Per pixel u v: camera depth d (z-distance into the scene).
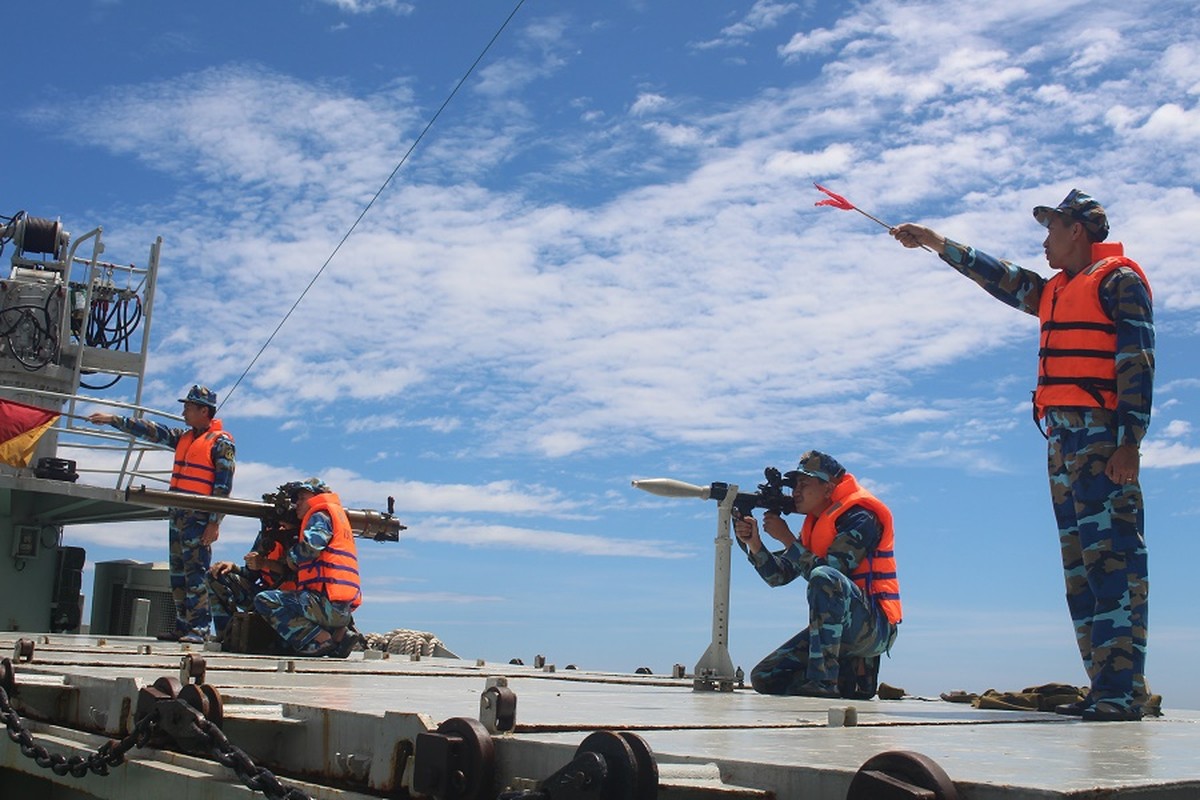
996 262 6.14
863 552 6.94
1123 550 5.54
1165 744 3.67
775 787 2.55
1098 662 5.48
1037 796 2.24
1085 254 5.85
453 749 2.92
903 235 6.21
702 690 6.81
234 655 9.10
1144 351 5.50
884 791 2.29
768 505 7.24
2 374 13.70
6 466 12.79
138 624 14.27
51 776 4.15
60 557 14.06
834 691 6.58
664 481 7.01
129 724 4.06
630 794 2.53
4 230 13.99
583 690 6.30
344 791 3.22
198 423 12.88
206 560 12.72
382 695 4.56
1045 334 5.88
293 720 3.53
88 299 13.80
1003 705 6.13
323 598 9.98
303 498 10.91
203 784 3.43
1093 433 5.64
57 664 6.02
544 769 2.79
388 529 12.07
